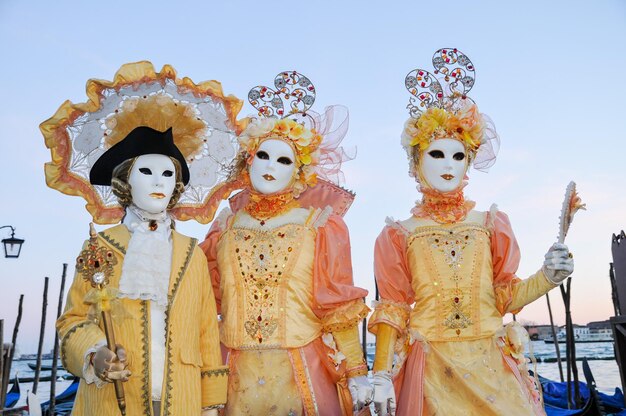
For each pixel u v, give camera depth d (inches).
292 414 138.7
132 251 122.6
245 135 161.9
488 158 178.4
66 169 143.6
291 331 145.8
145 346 117.1
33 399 249.0
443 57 181.3
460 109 171.0
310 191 178.2
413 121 173.9
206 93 159.3
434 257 159.6
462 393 147.9
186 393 118.6
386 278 161.5
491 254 163.5
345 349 144.6
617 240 269.9
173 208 153.9
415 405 147.2
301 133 161.9
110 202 147.9
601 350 1056.8
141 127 136.5
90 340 110.9
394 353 156.1
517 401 146.6
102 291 112.2
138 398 114.2
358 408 138.9
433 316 156.0
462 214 165.8
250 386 141.1
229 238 158.2
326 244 154.2
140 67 147.9
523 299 154.4
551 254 148.4
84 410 116.5
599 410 264.8
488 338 155.0
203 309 132.5
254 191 163.2
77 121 143.8
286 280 149.7
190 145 158.2
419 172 173.2
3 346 305.1
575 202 148.1
